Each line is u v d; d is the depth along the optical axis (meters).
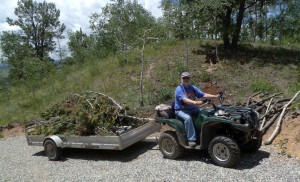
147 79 15.88
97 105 9.58
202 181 6.62
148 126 9.29
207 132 7.32
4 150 11.41
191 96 7.80
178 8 16.34
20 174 8.72
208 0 16.67
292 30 25.06
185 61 17.62
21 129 14.10
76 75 20.55
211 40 23.77
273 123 9.14
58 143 9.29
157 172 7.41
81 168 8.48
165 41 21.91
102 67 19.81
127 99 13.62
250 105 10.39
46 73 21.59
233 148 6.84
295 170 6.63
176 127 7.66
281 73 14.98
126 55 20.23
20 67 22.00
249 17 27.19
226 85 13.69
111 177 7.56
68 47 29.38
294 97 10.41
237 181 6.42
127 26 22.78
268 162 7.12
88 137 8.81
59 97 16.66
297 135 8.03
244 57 18.27
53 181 7.86
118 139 8.28
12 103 19.69
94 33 28.89
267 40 28.23
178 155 7.85
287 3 22.62
